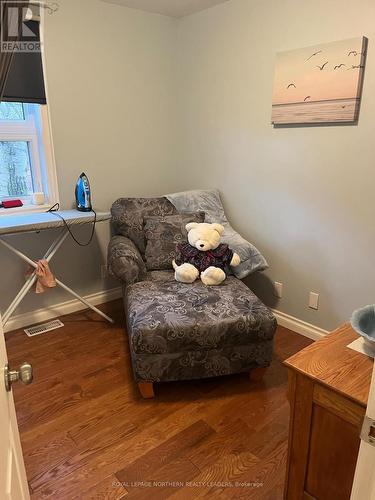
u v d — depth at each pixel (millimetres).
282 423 1744
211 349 1854
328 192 2225
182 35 2896
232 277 2354
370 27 1871
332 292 2332
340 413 1021
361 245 2135
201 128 2943
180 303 1961
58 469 1498
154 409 1828
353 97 1965
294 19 2168
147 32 2762
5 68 629
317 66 2070
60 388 1976
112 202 2906
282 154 2414
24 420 1752
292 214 2447
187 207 2787
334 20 1997
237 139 2680
